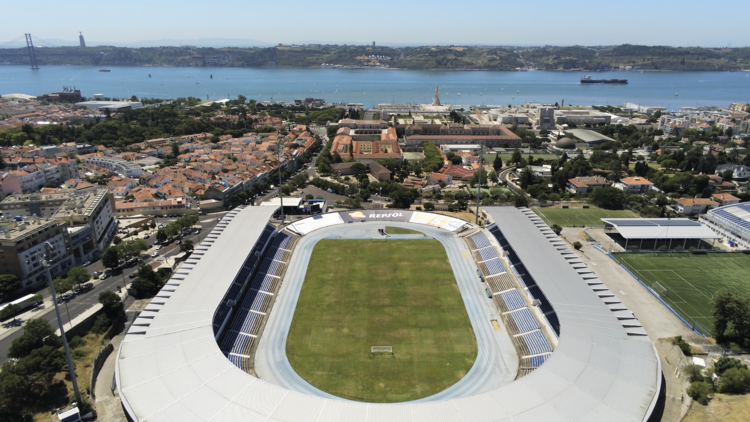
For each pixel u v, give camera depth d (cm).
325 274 16588
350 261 17638
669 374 11219
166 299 12431
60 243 16925
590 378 9438
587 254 18612
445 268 17038
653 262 17850
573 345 10525
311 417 8375
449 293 15250
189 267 14275
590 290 13088
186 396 8925
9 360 11269
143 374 9538
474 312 14125
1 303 14475
